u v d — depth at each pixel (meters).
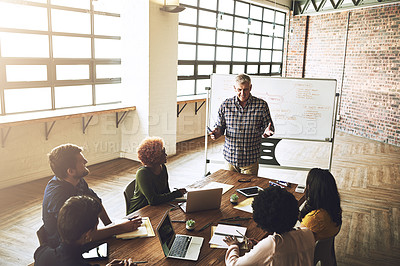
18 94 4.77
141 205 2.63
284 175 5.79
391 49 7.87
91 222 1.57
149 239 2.10
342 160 6.65
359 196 4.86
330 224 2.15
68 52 5.30
